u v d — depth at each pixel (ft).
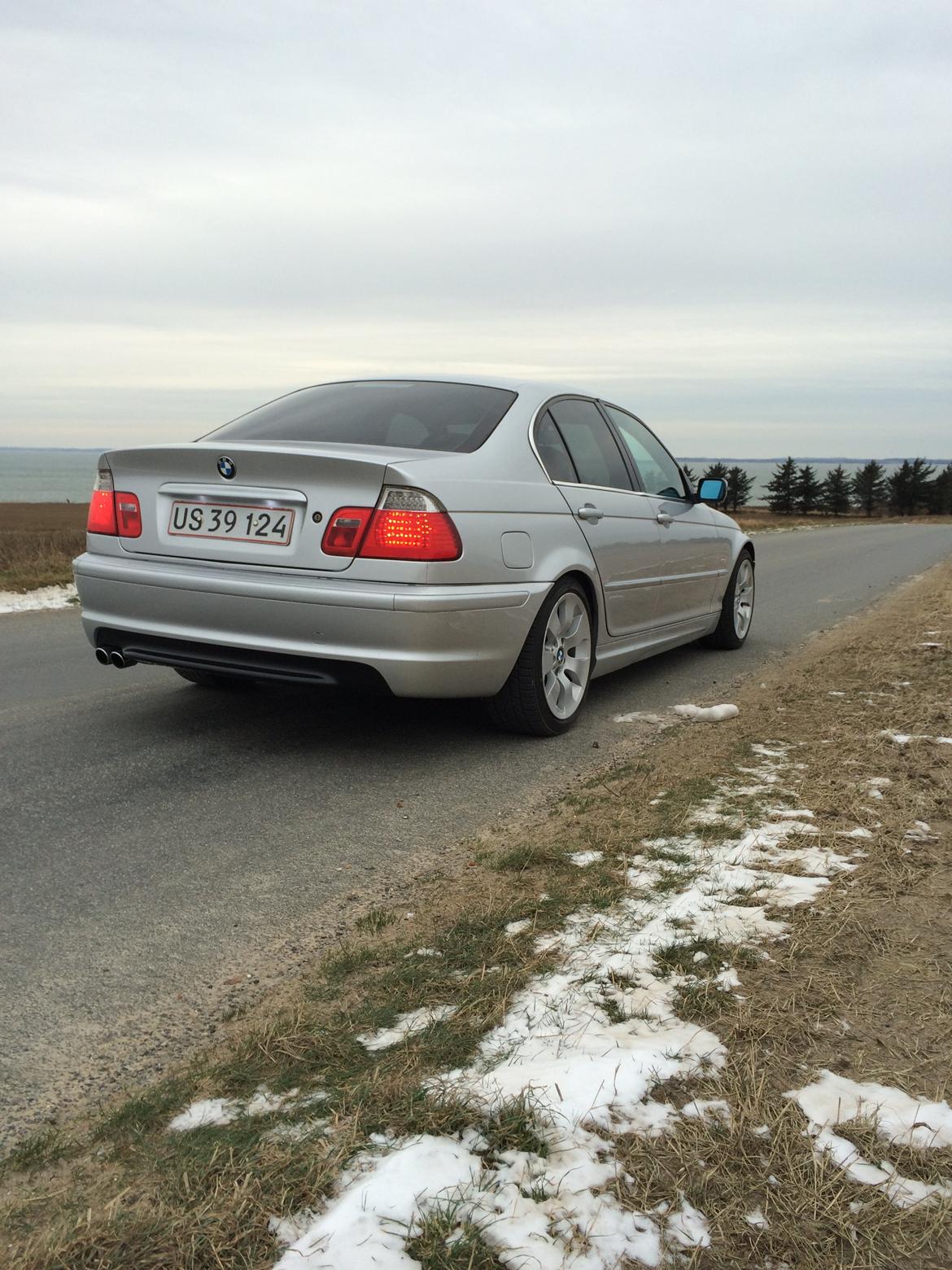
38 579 34.30
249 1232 4.42
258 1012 6.72
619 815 10.63
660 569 17.46
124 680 18.10
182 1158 5.00
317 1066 5.86
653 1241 4.41
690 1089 5.48
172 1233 4.42
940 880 8.45
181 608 12.42
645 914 7.82
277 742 13.93
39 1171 5.04
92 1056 6.23
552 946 7.32
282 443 12.91
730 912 7.82
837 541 84.53
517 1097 5.29
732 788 11.34
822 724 14.53
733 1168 4.87
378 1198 4.52
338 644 11.60
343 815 10.98
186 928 8.10
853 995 6.55
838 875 8.57
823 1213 4.60
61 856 9.64
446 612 11.60
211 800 11.40
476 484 12.37
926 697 16.07
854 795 10.85
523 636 13.12
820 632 26.53
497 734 14.56
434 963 7.20
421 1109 5.23
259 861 9.58
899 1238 4.48
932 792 10.91
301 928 8.09
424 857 9.71
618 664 16.66
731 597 22.25
